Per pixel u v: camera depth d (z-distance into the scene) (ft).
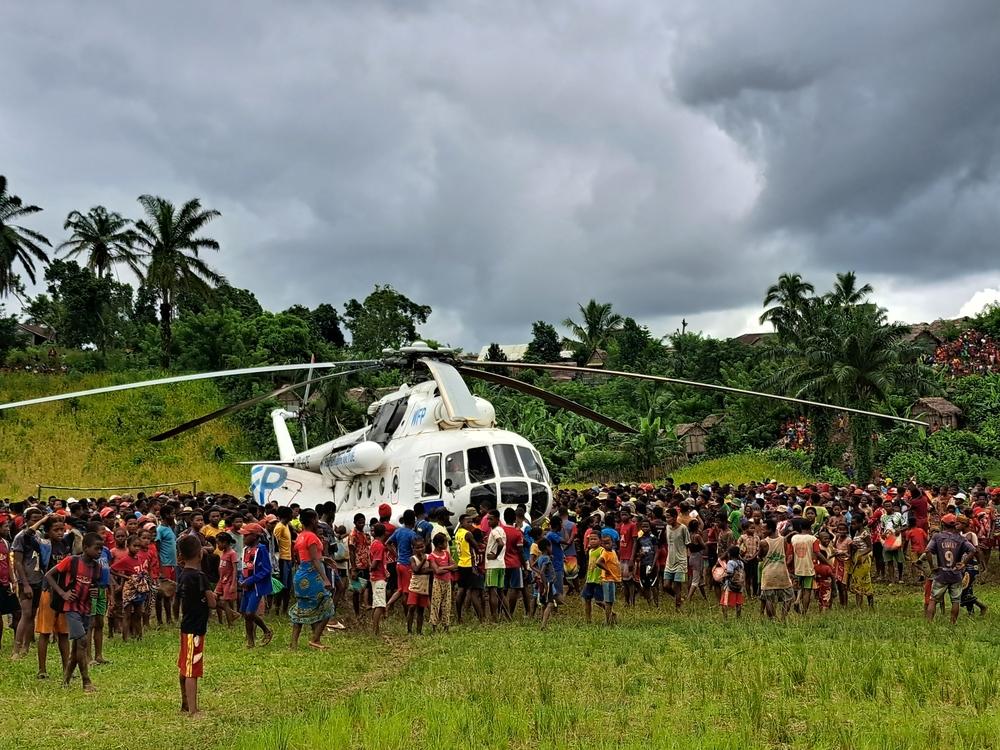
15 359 209.15
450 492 51.93
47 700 30.83
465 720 25.98
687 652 36.06
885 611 50.80
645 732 25.00
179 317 263.70
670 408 193.67
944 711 26.23
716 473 138.10
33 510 40.24
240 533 49.70
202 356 202.59
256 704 30.58
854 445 129.59
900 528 64.28
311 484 67.31
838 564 51.60
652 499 68.08
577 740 24.30
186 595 29.35
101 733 27.22
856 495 68.69
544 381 217.56
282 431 81.56
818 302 204.33
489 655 36.29
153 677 34.68
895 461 132.87
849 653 33.76
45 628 33.45
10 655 38.73
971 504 70.38
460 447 52.85
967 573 45.70
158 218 204.44
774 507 59.11
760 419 169.17
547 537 45.80
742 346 234.79
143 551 43.32
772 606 46.44
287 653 39.63
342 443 66.23
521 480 52.54
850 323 132.46
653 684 30.68
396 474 55.93
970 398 165.48
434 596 44.80
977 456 134.72
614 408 199.52
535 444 163.63
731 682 29.76
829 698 27.73
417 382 60.49
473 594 48.37
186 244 206.90
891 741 22.91
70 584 32.30
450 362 56.24
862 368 129.39
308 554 40.81
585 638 40.01
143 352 224.33
